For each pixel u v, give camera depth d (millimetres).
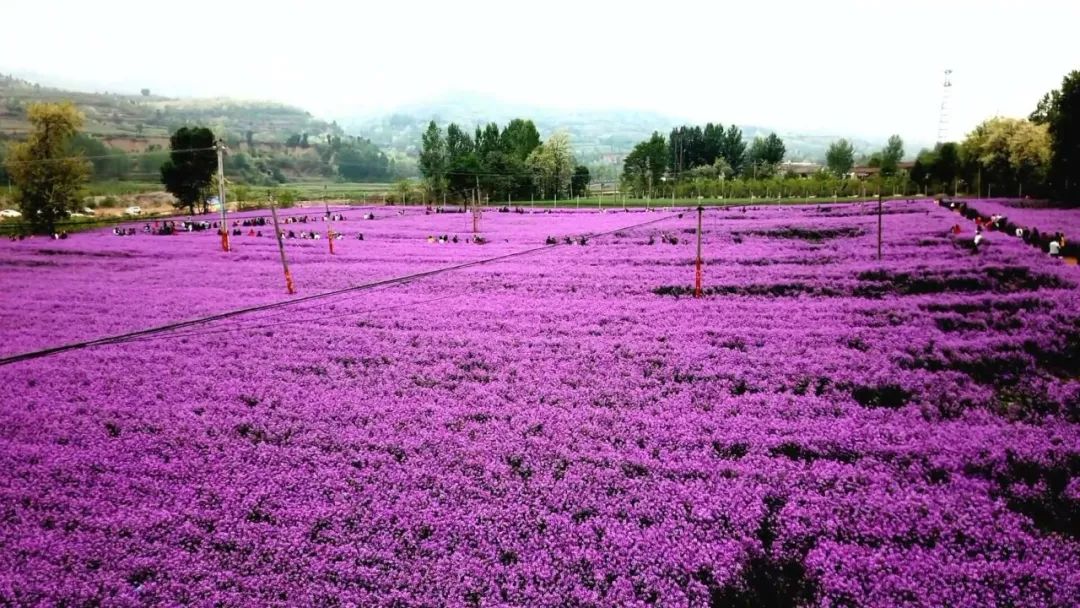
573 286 33094
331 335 25250
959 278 30656
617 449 15570
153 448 16109
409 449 15711
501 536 12258
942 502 12797
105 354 23328
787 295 30406
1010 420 16703
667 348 22750
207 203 95188
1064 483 13688
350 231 62406
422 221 72500
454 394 19266
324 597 10820
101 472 15062
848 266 34781
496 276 35969
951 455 14641
